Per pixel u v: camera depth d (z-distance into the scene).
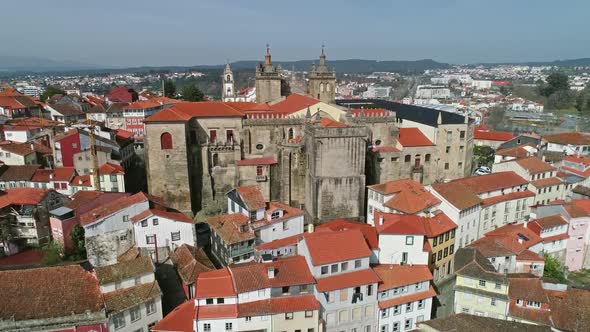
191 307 63.81
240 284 62.53
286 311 61.75
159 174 100.31
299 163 103.06
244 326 61.12
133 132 164.38
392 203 88.88
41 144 127.69
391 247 75.94
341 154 94.56
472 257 76.75
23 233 89.94
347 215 97.69
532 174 107.56
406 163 113.19
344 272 67.31
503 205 99.50
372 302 67.50
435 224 81.88
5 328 57.69
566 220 93.31
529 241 86.31
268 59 142.25
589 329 64.38
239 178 104.56
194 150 104.88
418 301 71.00
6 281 62.16
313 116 108.56
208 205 106.75
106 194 94.56
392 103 155.62
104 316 59.81
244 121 105.62
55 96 197.50
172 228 81.00
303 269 66.62
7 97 169.25
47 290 62.03
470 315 66.31
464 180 98.69
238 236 78.69
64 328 58.91
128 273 65.12
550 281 72.44
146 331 64.25
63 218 85.94
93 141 105.12
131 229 80.44
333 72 137.25
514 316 69.00
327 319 65.25
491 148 172.25
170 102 189.75
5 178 104.38
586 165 120.12
